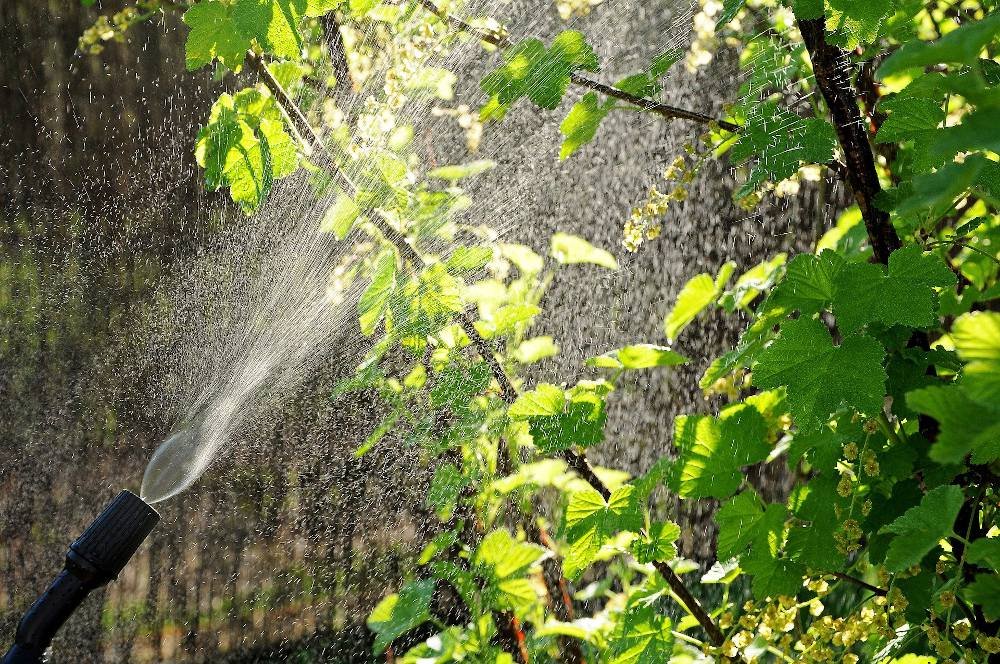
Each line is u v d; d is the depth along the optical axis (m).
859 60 1.78
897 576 1.71
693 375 3.38
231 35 1.74
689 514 3.35
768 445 1.84
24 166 5.53
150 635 4.78
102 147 5.29
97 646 4.82
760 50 2.11
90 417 5.23
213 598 4.72
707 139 2.00
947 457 0.78
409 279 2.35
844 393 1.51
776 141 1.71
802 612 2.36
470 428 2.41
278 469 4.41
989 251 1.88
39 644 1.90
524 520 2.88
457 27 2.42
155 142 5.23
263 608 4.59
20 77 5.44
